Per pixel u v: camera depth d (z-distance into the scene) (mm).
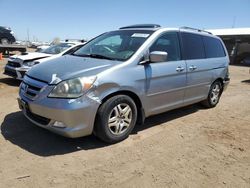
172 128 5191
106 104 4012
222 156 4129
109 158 3846
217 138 4812
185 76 5379
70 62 4414
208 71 6145
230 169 3762
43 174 3363
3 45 22000
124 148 4184
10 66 9141
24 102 4148
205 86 6203
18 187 3090
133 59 4391
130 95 4445
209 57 6273
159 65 4766
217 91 6836
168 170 3631
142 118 4660
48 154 3857
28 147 4031
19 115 5387
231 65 28344
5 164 3539
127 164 3717
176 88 5203
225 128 5355
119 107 4215
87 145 4191
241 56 31609
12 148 3973
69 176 3354
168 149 4258
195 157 4043
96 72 3955
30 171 3414
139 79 4391
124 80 4172
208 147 4414
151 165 3730
